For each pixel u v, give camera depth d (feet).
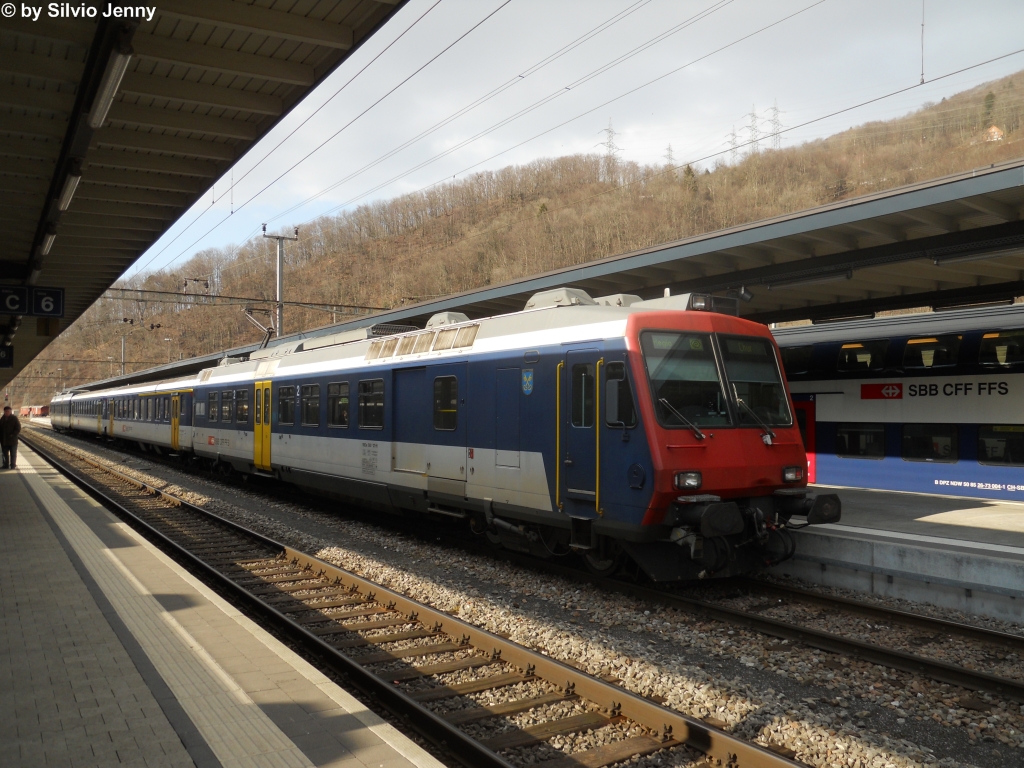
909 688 20.06
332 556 37.11
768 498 29.84
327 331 73.41
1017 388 42.78
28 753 13.69
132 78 26.66
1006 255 35.68
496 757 15.48
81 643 19.98
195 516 51.29
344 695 16.42
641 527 27.14
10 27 21.79
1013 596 26.08
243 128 31.40
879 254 38.93
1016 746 17.03
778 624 24.29
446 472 37.40
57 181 32.58
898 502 43.39
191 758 13.52
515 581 31.37
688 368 28.60
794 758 16.20
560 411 30.66
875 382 49.62
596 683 18.65
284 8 23.11
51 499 52.29
